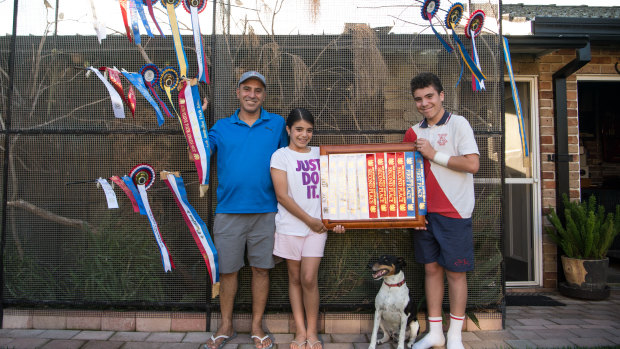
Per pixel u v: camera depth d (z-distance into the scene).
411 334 2.50
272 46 2.87
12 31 2.90
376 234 2.83
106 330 2.81
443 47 2.88
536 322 3.01
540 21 3.56
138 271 2.85
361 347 2.55
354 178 2.55
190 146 2.50
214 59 2.84
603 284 3.59
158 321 2.81
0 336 2.68
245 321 2.79
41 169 2.87
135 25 2.68
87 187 2.87
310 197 2.48
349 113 2.87
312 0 2.88
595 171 5.36
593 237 3.58
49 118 2.89
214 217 2.81
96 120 2.88
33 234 2.87
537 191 4.07
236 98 2.86
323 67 2.88
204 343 2.60
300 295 2.56
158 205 2.86
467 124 2.41
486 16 2.89
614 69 4.19
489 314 2.85
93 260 2.85
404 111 2.87
